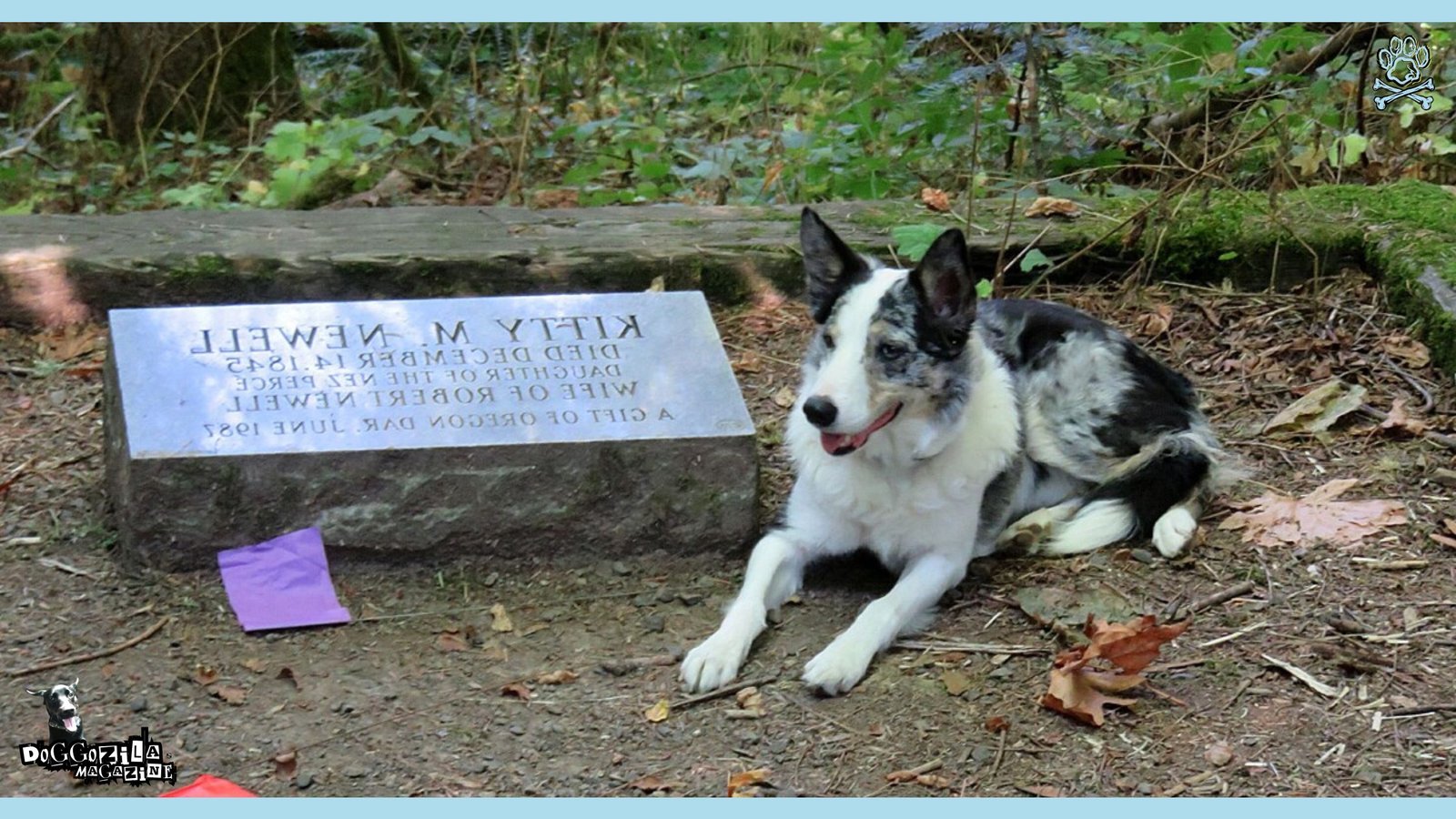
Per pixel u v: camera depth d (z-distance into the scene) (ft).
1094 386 16.61
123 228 22.66
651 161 29.09
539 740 12.73
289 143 26.99
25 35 32.65
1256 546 15.57
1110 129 26.89
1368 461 17.19
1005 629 14.52
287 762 12.21
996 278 21.26
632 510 15.81
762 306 22.18
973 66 26.63
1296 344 20.16
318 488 15.24
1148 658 12.82
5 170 27.81
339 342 16.46
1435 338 19.30
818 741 12.71
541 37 37.55
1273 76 24.79
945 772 12.21
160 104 32.01
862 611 15.10
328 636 14.44
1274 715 12.75
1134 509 16.05
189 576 15.19
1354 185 24.84
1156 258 22.27
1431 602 14.33
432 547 15.56
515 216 23.86
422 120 32.40
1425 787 11.69
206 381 15.75
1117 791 11.86
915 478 14.71
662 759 12.46
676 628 14.73
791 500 15.58
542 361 16.52
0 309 20.62
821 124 28.12
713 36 39.01
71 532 15.93
